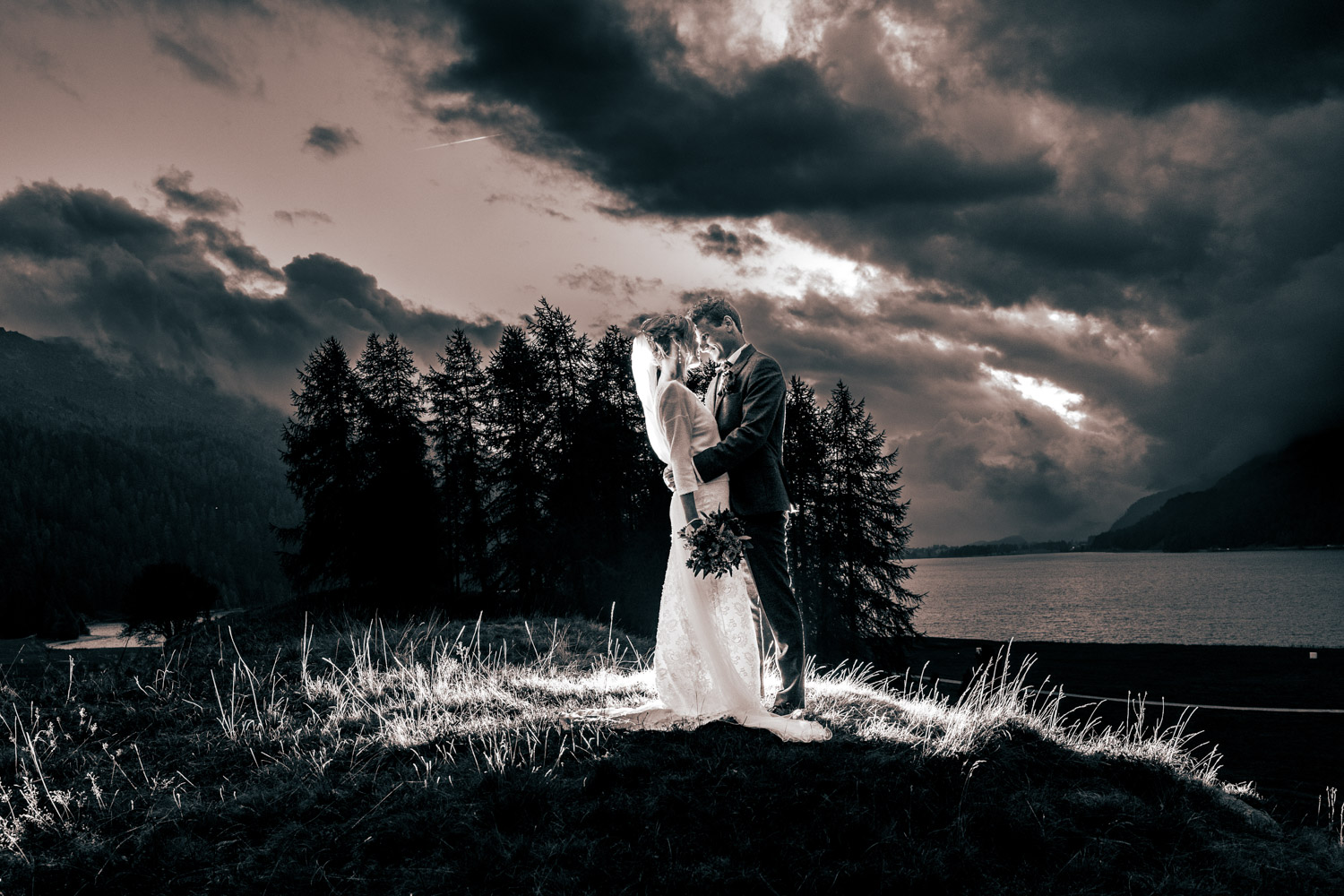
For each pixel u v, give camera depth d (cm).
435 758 430
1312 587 12125
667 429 470
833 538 3127
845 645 3019
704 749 432
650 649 981
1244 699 2747
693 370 504
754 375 478
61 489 16812
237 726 518
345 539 3203
